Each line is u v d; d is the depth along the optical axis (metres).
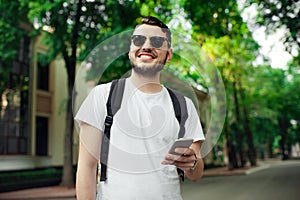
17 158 17.39
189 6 12.23
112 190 1.43
